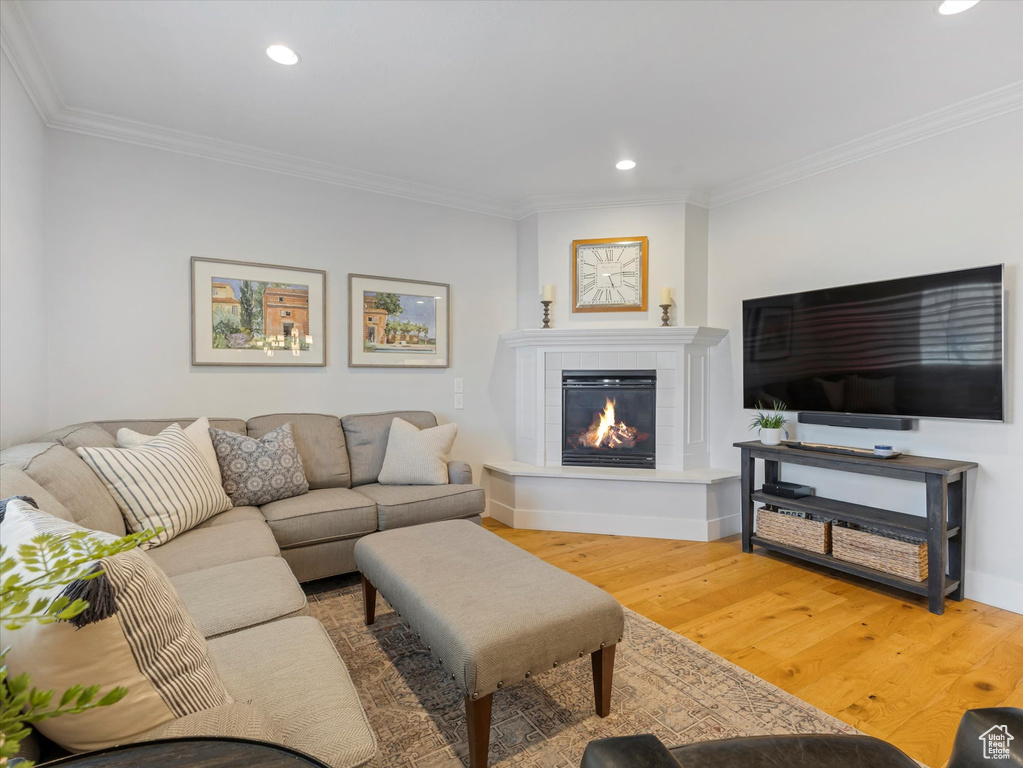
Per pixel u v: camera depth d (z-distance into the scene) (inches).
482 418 168.1
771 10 78.1
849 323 121.3
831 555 117.6
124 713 29.7
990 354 99.4
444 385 160.7
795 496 128.9
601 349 157.5
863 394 118.6
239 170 128.9
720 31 83.3
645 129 117.2
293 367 136.3
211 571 69.1
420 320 155.8
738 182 148.6
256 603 60.6
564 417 161.5
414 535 89.8
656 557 129.8
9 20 78.8
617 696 73.5
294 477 115.0
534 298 166.9
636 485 147.3
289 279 135.1
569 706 71.4
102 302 113.0
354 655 83.8
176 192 121.3
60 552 24.1
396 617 97.0
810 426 134.7
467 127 116.4
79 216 110.5
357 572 120.4
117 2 76.5
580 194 159.3
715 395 158.4
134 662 30.3
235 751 26.6
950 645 87.4
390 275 151.1
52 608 22.1
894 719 68.5
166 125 115.7
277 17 80.3
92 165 111.9
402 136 121.1
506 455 172.2
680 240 155.8
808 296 129.5
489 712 57.7
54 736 28.7
